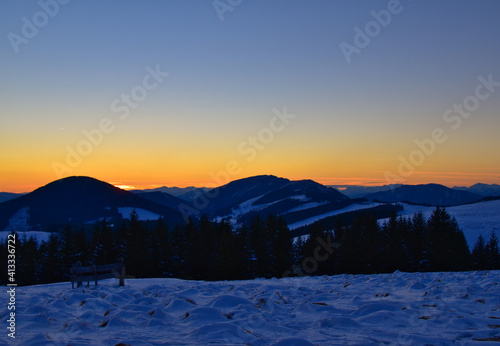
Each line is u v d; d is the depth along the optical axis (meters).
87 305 9.23
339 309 8.63
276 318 7.89
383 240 51.78
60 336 6.49
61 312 8.64
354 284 13.93
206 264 49.59
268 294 10.48
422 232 52.00
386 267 51.06
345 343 5.96
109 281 17.06
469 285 11.47
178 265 50.38
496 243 67.38
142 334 6.64
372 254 50.09
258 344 5.96
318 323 7.27
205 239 50.16
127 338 6.29
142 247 49.84
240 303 9.12
